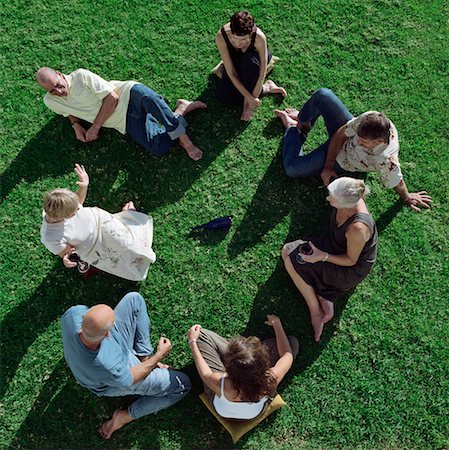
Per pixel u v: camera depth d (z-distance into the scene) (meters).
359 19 5.67
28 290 4.91
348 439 4.56
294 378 4.69
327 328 4.82
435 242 5.00
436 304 4.86
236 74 5.02
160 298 4.90
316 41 5.61
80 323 3.88
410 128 5.33
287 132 5.16
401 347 4.75
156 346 4.79
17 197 5.15
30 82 5.48
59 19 5.66
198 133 5.37
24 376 4.70
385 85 5.46
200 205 5.15
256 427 4.59
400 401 4.64
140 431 4.59
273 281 4.93
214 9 5.68
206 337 4.42
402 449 4.53
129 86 4.89
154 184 5.22
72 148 5.30
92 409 4.63
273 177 5.22
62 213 4.09
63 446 4.56
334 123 4.76
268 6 5.68
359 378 4.70
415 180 5.18
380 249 4.99
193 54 5.58
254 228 5.08
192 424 4.60
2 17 5.64
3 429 4.58
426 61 5.53
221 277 4.95
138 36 5.62
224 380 3.98
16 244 5.02
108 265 4.60
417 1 5.70
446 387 4.65
